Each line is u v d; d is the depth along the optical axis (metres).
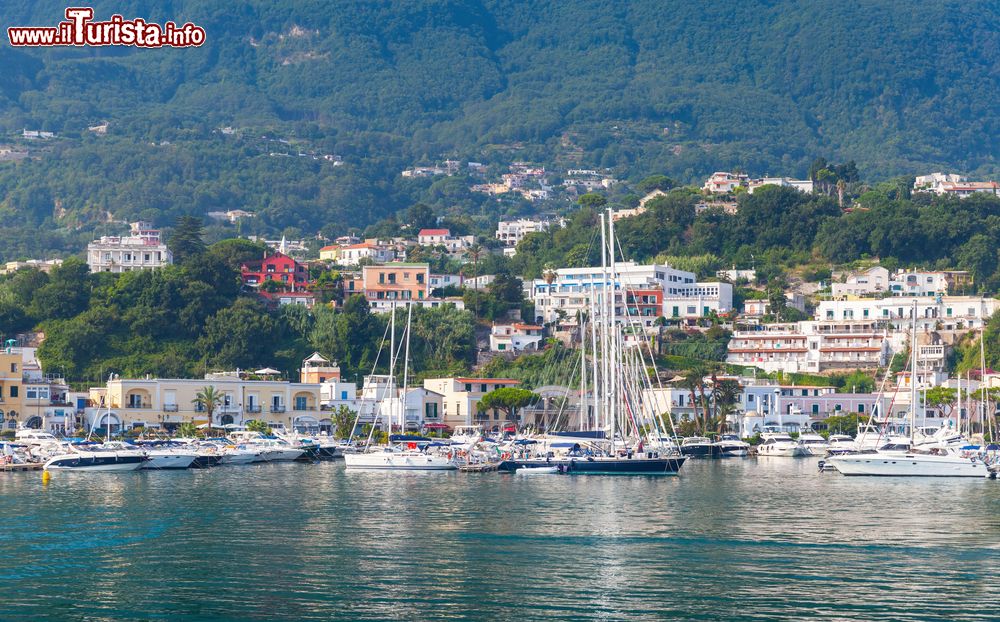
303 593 190.62
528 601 186.50
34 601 186.25
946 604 185.00
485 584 197.12
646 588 194.75
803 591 192.88
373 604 184.38
